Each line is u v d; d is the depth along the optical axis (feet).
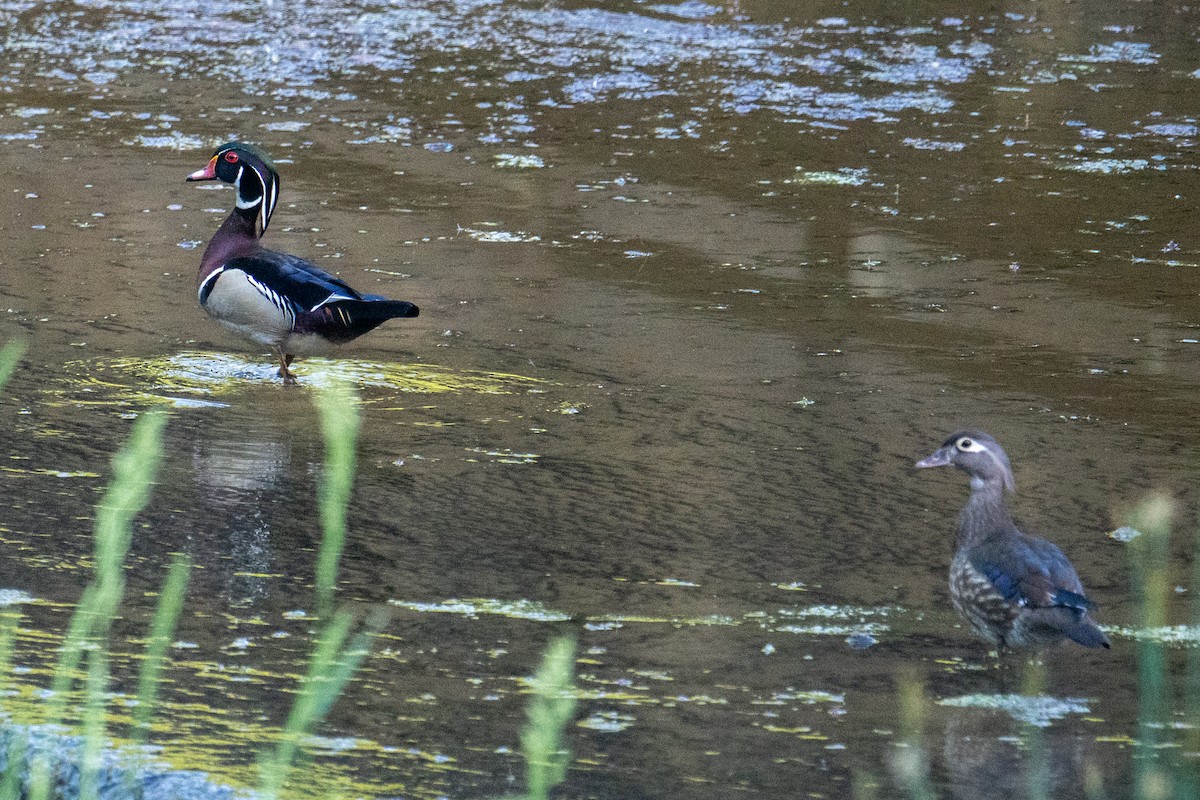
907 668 29.66
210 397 44.55
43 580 32.14
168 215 62.44
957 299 54.49
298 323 45.44
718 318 52.24
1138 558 34.96
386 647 29.86
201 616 30.86
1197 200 66.80
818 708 27.89
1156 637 31.12
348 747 25.85
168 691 27.48
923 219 63.82
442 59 90.33
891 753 26.22
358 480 38.68
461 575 33.45
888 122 78.43
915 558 34.99
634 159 72.13
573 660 29.58
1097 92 84.07
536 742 17.90
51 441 40.45
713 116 79.41
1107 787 25.17
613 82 85.51
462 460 40.27
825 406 44.55
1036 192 67.72
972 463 31.63
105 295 53.16
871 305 53.78
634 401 44.78
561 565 34.12
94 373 45.96
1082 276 57.11
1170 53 92.48
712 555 34.86
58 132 74.18
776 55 91.15
